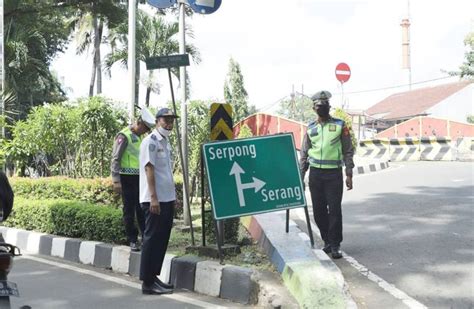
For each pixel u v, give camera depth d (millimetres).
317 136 6891
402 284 5871
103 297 6254
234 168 6434
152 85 26922
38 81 26828
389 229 8305
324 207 6949
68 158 12992
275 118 25188
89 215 8383
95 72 33688
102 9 21172
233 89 44750
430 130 30125
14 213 9922
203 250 6867
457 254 6809
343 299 5215
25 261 8250
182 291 6480
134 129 7711
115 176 7527
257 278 5879
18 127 13336
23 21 22141
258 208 6457
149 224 6316
